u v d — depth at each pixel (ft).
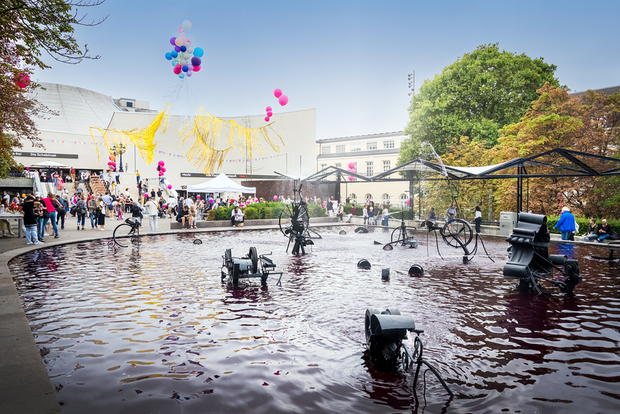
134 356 14.16
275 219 86.12
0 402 9.95
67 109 251.39
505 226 61.57
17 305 19.49
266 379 12.35
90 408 10.50
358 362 13.74
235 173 168.35
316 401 10.97
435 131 98.07
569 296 23.53
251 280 28.09
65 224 75.56
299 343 15.55
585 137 63.41
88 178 131.03
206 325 17.80
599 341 15.88
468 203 81.10
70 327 17.43
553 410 10.59
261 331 16.98
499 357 14.24
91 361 13.69
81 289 24.88
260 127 171.42
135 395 11.25
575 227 52.19
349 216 91.45
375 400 11.07
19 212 56.49
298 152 177.68
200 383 12.03
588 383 12.24
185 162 162.40
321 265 34.86
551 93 70.59
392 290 24.99
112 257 38.58
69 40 22.34
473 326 17.76
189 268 32.73
